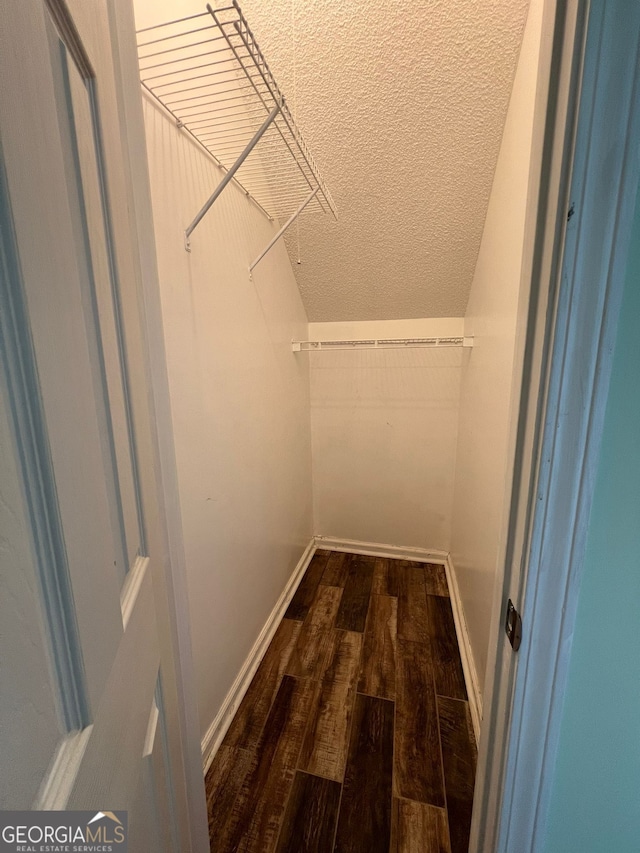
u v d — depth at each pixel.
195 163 1.11
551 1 0.38
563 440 0.43
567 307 0.40
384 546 2.64
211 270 1.22
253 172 1.46
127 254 0.54
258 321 1.61
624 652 0.48
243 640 1.55
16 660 0.26
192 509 1.15
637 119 0.35
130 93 0.58
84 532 0.36
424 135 1.33
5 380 0.26
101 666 0.38
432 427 2.39
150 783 0.54
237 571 1.48
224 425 1.34
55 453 0.31
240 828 1.08
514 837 0.57
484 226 1.61
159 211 0.96
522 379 0.47
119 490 0.47
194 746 0.82
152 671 0.57
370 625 1.93
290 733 1.36
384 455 2.52
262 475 1.71
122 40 0.56
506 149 1.22
